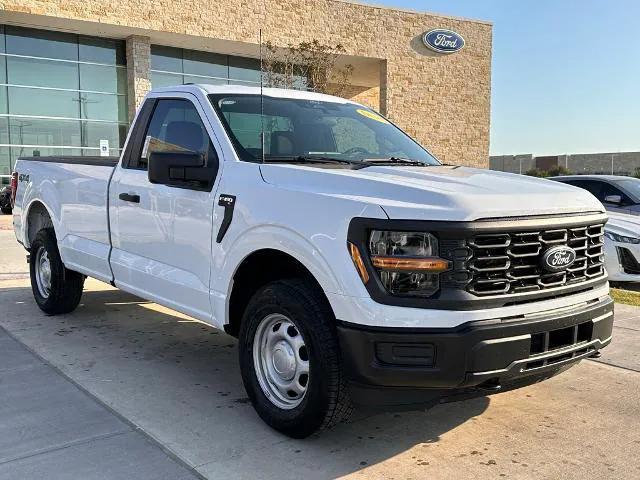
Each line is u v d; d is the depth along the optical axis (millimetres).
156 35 25484
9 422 3961
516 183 3842
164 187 4707
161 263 4820
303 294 3604
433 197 3314
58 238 6305
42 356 5344
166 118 5027
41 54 24938
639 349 5777
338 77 27781
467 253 3234
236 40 26234
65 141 25719
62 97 25516
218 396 4492
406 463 3529
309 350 3547
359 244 3311
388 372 3244
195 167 4320
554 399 4539
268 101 4867
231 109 4609
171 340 5930
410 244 3246
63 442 3691
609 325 3879
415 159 4945
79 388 4590
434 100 31547
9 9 22172
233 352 5586
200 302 4379
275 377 3908
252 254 3947
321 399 3506
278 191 3779
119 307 7254
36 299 6918
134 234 5102
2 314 6863
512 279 3375
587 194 3943
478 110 33125
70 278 6516
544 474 3422
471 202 3293
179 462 3475
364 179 3586
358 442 3785
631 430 4004
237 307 4281
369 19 29188
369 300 3271
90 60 25922
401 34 30141
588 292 3775
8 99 24516
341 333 3361
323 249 3430
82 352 5488
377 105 36812
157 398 4426
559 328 3496
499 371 3271
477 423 4102
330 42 28250
